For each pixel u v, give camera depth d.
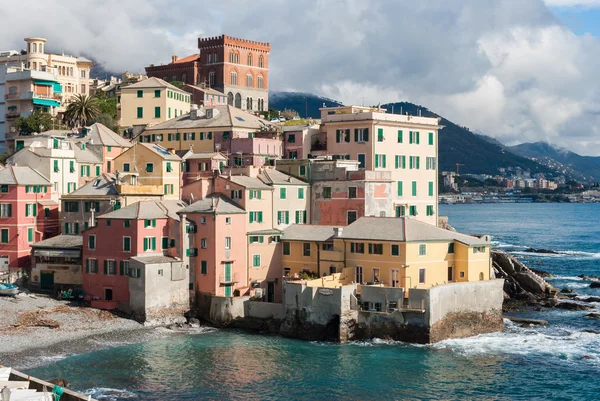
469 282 105.25
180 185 138.38
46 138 143.62
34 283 120.56
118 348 97.50
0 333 98.62
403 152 138.50
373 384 85.25
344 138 137.00
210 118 158.62
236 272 113.88
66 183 137.62
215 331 107.94
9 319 103.75
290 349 98.19
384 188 126.88
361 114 134.62
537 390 84.50
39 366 89.00
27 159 134.25
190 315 112.56
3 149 184.38
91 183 128.88
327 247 113.88
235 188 116.94
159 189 128.12
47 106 188.50
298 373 88.56
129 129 168.88
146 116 174.25
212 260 111.75
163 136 159.62
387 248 106.69
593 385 86.12
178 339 102.88
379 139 134.00
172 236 113.31
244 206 115.88
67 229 126.00
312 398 80.88
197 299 113.19
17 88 185.38
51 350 94.94
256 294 112.69
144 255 111.62
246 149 139.75
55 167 134.75
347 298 101.19
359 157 134.62
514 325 112.88
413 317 99.69
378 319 101.19
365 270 108.94
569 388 85.25
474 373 89.44
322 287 102.25
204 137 155.00
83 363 90.81
